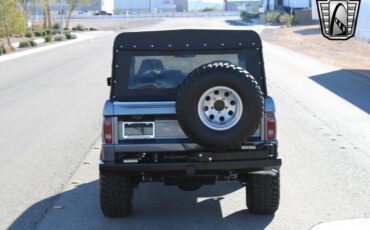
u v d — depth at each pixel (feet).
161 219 20.75
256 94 18.48
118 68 20.02
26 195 24.03
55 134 37.04
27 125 40.52
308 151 30.94
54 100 52.85
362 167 27.45
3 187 25.30
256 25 266.16
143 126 19.15
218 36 20.24
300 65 84.58
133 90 19.92
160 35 20.22
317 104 47.55
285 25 246.88
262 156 19.33
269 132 19.33
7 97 55.88
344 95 52.70
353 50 114.83
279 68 79.97
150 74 20.04
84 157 30.60
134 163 19.15
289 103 48.08
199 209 21.83
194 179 19.49
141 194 23.95
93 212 21.62
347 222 19.98
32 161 29.99
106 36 204.33
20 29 136.26
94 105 49.16
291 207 21.71
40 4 234.58
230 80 18.25
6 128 39.63
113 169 19.12
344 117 41.42
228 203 22.44
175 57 20.10
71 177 26.71
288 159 29.25
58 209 22.06
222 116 18.58
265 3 347.77
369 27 77.00
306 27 220.43
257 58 20.13
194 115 18.43
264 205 20.33
